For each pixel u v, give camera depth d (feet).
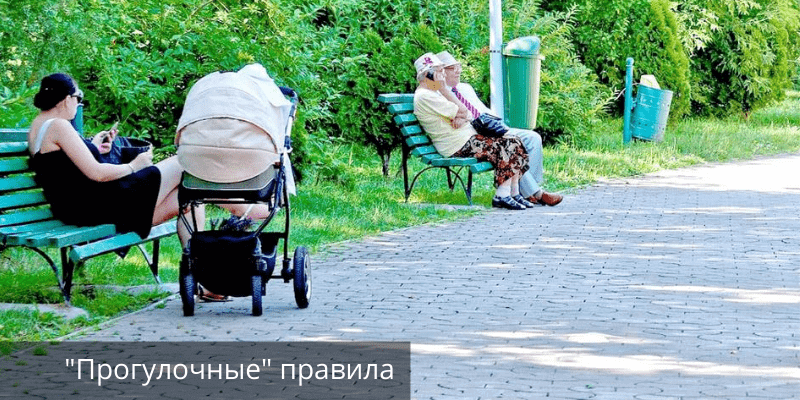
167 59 61.87
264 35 65.57
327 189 69.77
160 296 41.91
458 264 48.52
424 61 67.46
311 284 44.42
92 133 59.88
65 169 40.83
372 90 76.69
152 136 63.98
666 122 111.96
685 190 74.74
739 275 45.73
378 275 46.21
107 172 40.96
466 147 66.39
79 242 39.34
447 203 67.41
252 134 38.78
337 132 82.38
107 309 39.34
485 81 90.58
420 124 67.87
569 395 28.84
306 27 72.64
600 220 61.21
